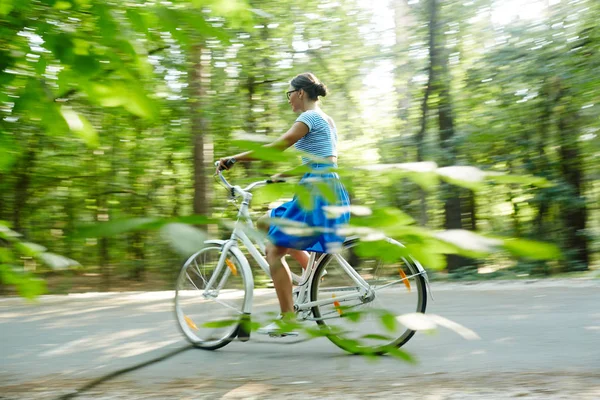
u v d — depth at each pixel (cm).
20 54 163
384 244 95
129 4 150
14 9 155
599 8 1005
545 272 822
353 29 1109
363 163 103
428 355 390
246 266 400
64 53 158
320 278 388
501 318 496
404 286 377
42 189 997
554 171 1093
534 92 1056
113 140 973
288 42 1109
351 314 111
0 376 380
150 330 498
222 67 1016
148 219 86
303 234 101
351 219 100
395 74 1114
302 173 99
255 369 376
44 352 438
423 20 1076
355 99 1163
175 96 895
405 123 1137
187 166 1134
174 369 382
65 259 127
